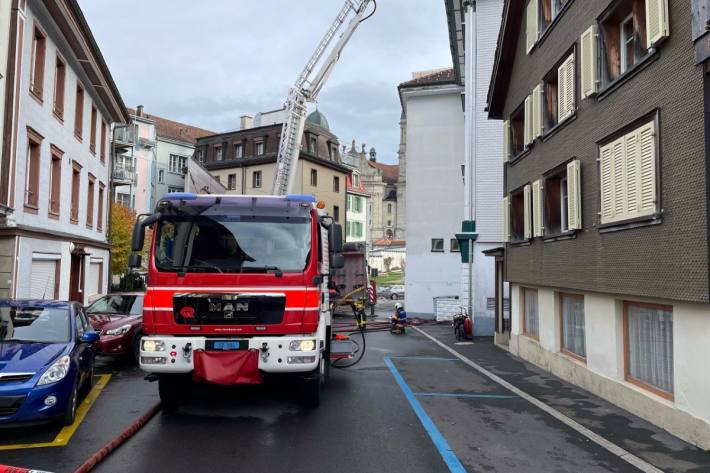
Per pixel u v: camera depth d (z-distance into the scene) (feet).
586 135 32.14
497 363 44.39
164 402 25.44
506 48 49.98
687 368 22.30
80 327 27.58
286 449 20.57
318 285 25.07
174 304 23.77
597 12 30.73
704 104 20.61
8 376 21.48
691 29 21.40
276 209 25.26
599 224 29.86
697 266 20.92
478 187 68.90
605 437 22.90
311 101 63.82
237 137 162.30
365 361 45.09
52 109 58.90
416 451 20.70
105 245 83.30
